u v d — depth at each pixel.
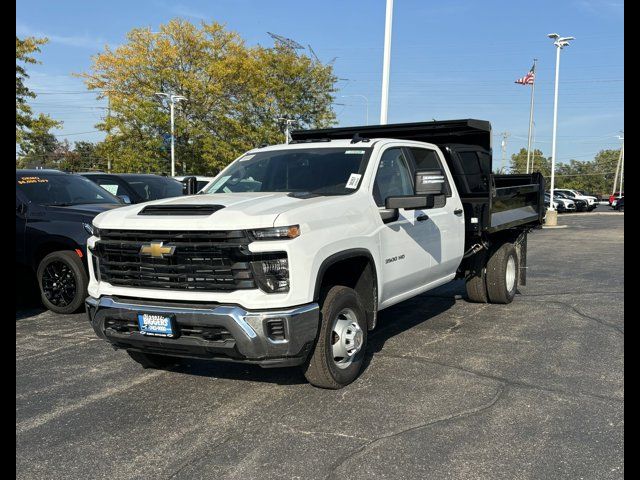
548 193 49.91
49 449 3.90
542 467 3.53
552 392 4.77
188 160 37.78
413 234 5.99
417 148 6.55
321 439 3.95
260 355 4.22
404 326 7.11
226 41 38.19
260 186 5.70
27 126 28.00
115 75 36.97
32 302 8.66
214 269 4.29
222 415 4.41
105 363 5.79
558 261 13.73
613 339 6.42
